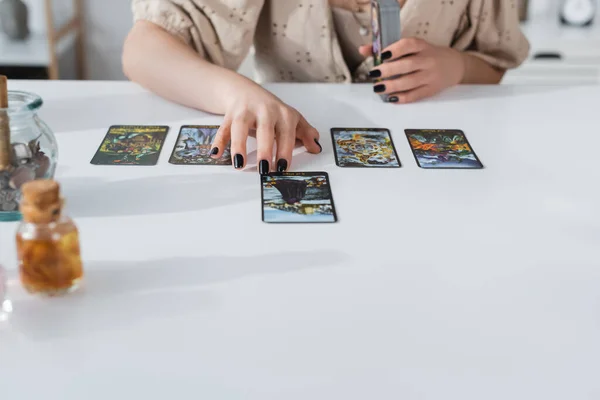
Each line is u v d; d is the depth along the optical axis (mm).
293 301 786
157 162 1109
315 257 868
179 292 793
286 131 1138
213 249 876
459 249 897
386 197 1021
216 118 1293
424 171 1109
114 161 1104
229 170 1094
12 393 652
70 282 776
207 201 994
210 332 735
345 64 1592
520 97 1450
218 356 704
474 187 1061
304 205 989
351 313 771
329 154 1160
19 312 753
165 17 1436
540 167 1138
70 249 768
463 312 779
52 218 749
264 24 1588
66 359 693
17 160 889
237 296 791
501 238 924
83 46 3166
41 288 767
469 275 844
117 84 1438
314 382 677
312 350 716
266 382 675
